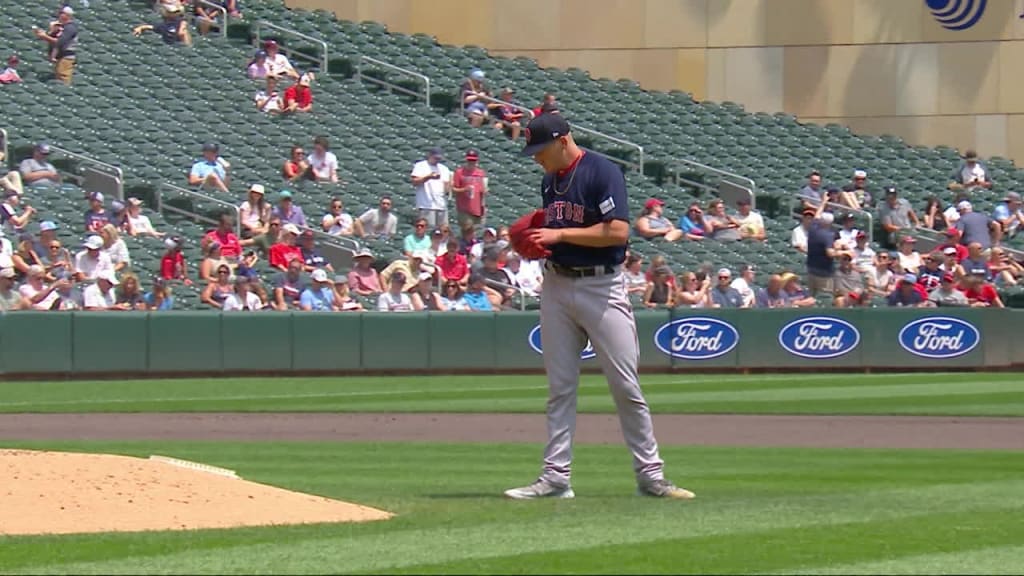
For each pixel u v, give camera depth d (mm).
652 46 95438
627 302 26516
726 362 69438
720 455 36750
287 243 69875
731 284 72312
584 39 95875
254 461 35062
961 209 84188
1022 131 93250
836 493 28203
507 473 32469
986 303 72500
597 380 63750
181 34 87938
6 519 22875
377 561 19719
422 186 76625
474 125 88000
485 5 96000
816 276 73000
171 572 18984
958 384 62156
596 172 25750
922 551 20781
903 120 94125
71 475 25375
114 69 84125
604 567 19250
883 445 39562
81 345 63156
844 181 89625
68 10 82062
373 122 86125
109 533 22109
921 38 93875
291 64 90188
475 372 67125
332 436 42125
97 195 68875
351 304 68000
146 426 45281
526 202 81312
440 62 92875
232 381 63062
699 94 95000
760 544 21266
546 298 26625
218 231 68625
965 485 29828
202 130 81000
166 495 24766
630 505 25719
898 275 76375
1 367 62562
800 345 69562
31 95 79625
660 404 53188
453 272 70500
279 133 82688
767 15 94750
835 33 94500
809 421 46875
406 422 46562
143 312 63875
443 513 24578
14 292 63594
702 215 80688
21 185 70188
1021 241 84438
